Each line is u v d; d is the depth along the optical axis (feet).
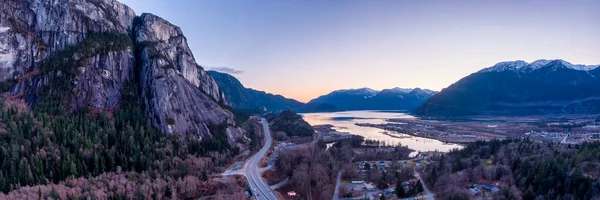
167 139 554.46
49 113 506.07
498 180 499.92
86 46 606.55
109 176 428.15
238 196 433.48
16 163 395.55
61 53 598.34
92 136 480.64
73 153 441.68
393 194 478.18
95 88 573.33
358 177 560.20
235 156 642.63
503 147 651.66
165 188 434.71
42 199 353.10
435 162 638.53
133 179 435.94
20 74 572.92
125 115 556.92
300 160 620.08
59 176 411.54
